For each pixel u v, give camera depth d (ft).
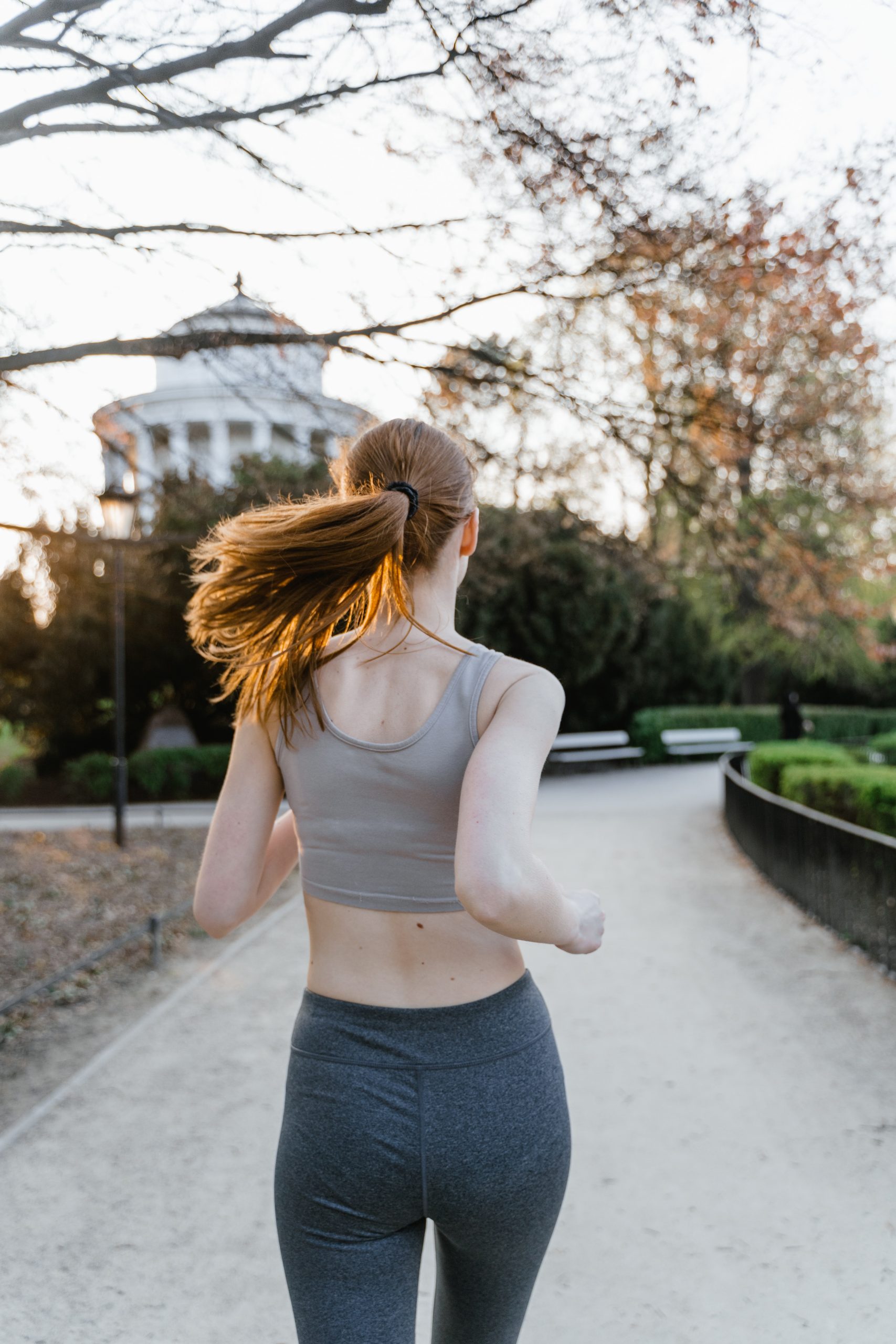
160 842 34.40
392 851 3.87
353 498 3.99
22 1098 12.42
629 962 17.98
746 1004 15.42
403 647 4.09
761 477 20.34
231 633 4.23
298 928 21.90
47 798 53.67
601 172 14.12
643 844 31.81
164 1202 9.52
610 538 23.84
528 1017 3.99
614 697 66.80
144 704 58.90
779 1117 11.15
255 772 4.31
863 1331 7.36
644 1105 11.56
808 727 65.10
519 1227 3.88
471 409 17.93
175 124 12.86
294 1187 3.85
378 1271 3.82
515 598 56.75
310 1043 3.96
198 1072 12.98
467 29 12.56
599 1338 7.38
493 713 3.80
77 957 19.60
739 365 18.16
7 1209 9.43
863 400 19.71
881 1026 14.21
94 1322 7.67
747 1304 7.73
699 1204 9.27
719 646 73.31
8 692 59.11
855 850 19.02
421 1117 3.75
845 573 24.85
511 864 3.28
